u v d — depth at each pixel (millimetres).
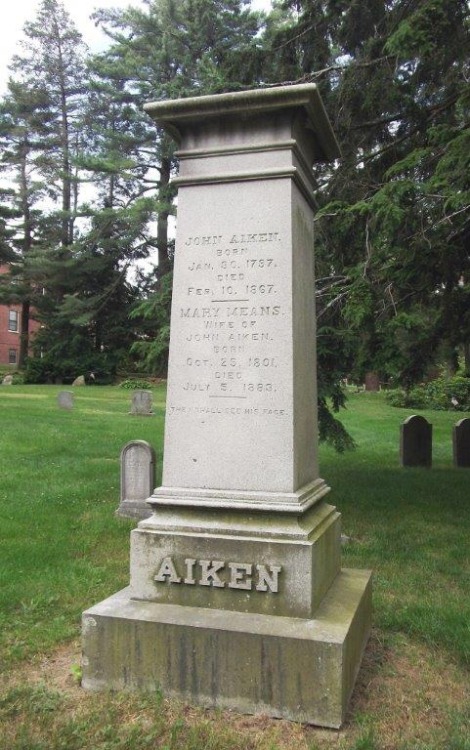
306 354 4430
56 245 45562
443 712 3604
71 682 3865
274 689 3453
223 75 10500
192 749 3203
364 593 4289
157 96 35312
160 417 22797
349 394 35062
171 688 3611
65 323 43625
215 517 3947
